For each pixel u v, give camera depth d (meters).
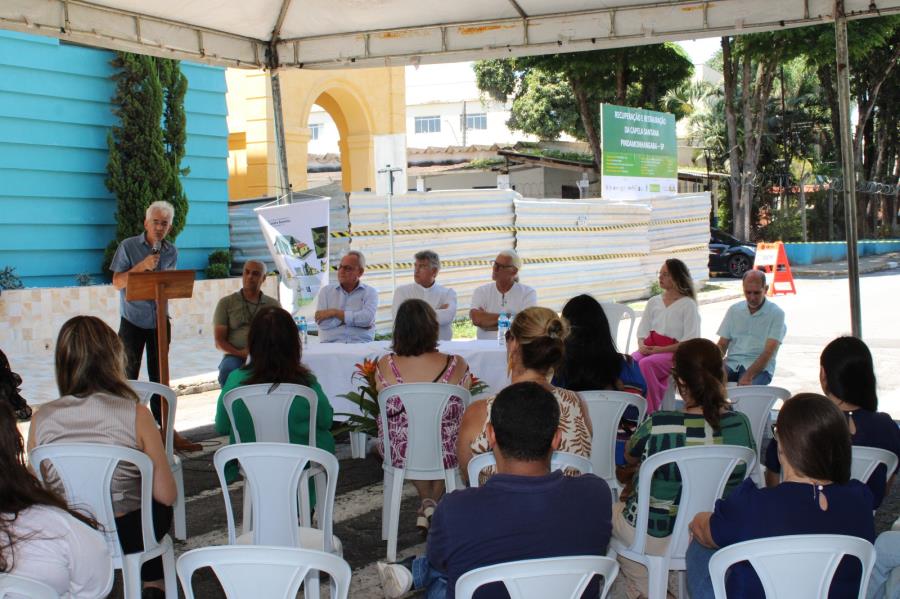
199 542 5.38
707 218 23.42
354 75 20.23
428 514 5.32
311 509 5.11
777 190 42.47
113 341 3.88
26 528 2.40
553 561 2.46
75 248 13.39
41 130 12.84
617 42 8.08
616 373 4.98
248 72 18.53
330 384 7.05
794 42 28.06
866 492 2.90
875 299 19.53
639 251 20.55
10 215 12.55
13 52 12.44
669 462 3.71
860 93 37.41
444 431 5.02
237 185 19.34
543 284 17.48
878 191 39.84
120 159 13.57
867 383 4.04
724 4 7.57
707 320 16.83
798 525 2.83
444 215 15.44
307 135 19.42
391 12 8.37
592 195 35.12
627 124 20.58
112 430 3.75
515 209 16.83
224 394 4.90
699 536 3.11
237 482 6.73
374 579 4.77
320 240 9.95
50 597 2.36
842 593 2.71
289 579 2.55
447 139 56.34
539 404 2.74
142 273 6.36
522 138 53.41
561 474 2.76
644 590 3.86
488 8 8.17
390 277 14.63
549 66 29.45
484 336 8.34
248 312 7.63
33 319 12.11
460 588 2.47
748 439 3.84
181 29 8.38
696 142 51.56
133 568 3.80
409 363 5.16
